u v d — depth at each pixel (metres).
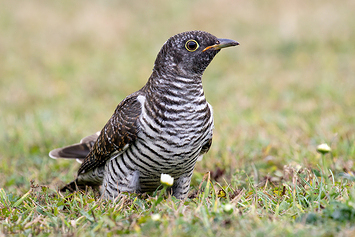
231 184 8.68
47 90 19.16
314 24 25.80
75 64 23.02
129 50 25.20
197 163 10.52
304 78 18.61
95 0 34.12
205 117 7.52
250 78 19.59
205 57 7.42
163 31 27.89
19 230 6.38
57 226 6.40
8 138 12.99
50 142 12.79
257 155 10.68
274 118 13.76
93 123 14.84
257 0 31.23
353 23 25.14
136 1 33.56
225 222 6.03
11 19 30.09
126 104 7.80
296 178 7.90
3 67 22.66
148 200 7.38
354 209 6.00
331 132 11.71
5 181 10.09
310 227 5.88
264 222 6.07
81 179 9.13
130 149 7.61
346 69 19.33
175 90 7.33
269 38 24.75
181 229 5.92
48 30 28.50
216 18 28.97
